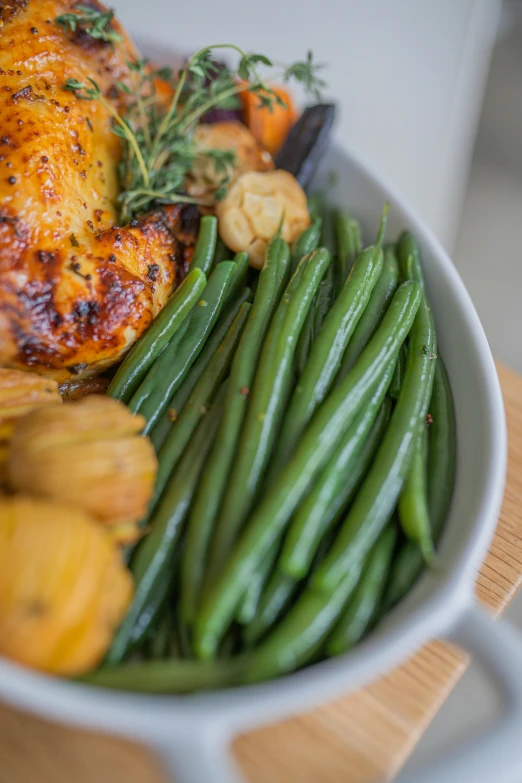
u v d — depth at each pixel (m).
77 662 0.29
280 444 0.33
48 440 0.30
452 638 0.31
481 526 0.32
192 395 0.36
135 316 0.37
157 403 0.37
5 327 0.35
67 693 0.27
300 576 0.31
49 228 0.36
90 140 0.41
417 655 0.34
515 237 0.81
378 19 0.67
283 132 0.53
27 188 0.36
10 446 0.31
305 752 0.31
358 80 0.69
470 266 0.79
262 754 0.31
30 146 0.37
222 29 0.66
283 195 0.45
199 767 0.27
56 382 0.36
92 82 0.40
